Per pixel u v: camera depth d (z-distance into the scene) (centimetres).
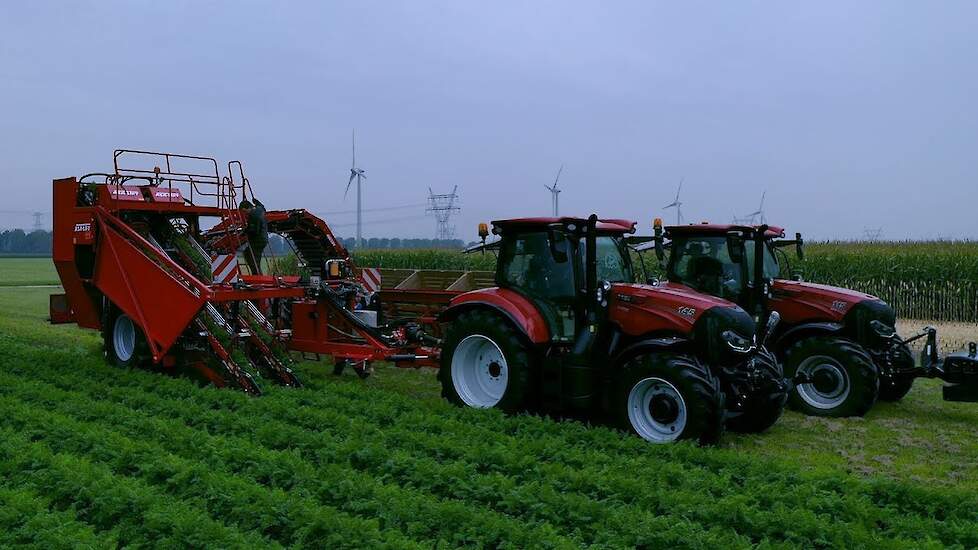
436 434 779
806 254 2081
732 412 827
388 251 2764
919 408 1040
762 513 565
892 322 1051
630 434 796
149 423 754
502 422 813
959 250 2000
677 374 766
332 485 607
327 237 1371
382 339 1045
